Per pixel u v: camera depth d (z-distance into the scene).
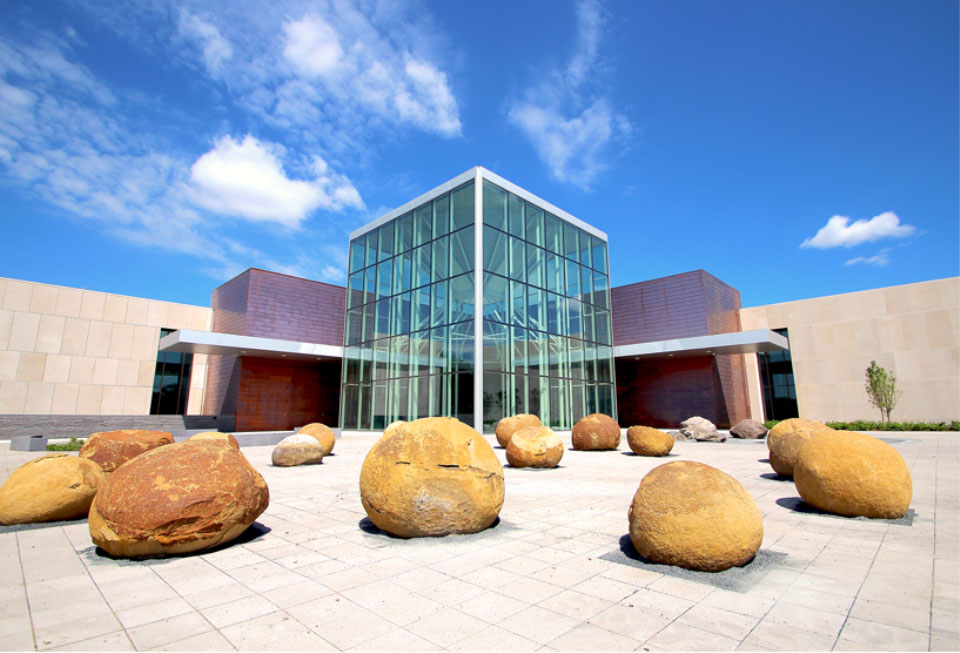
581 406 27.62
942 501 8.13
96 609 4.02
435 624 3.69
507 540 6.01
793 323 33.47
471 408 22.39
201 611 3.97
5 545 5.96
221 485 5.64
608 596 4.23
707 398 29.77
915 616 3.79
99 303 31.78
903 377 29.48
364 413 28.78
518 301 25.16
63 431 25.61
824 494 7.22
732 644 3.35
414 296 26.98
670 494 5.05
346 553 5.55
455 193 25.56
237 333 31.36
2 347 28.52
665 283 32.47
